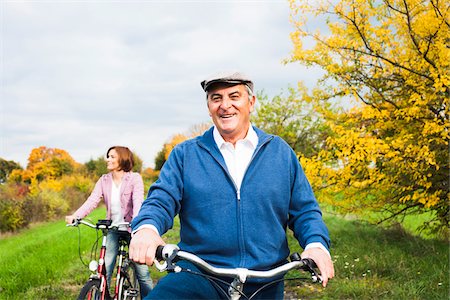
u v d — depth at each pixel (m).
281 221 2.69
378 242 9.57
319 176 7.93
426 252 8.37
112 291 6.59
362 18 7.90
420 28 7.48
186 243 2.65
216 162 2.63
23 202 19.34
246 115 2.70
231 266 2.54
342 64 8.11
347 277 7.21
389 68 7.98
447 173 7.68
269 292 2.56
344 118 8.60
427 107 7.71
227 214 2.57
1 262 9.14
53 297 6.89
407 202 8.56
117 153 5.29
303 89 9.06
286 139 14.70
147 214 2.41
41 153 46.09
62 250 10.45
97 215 21.27
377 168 7.57
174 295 2.24
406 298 6.12
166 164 2.70
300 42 8.21
